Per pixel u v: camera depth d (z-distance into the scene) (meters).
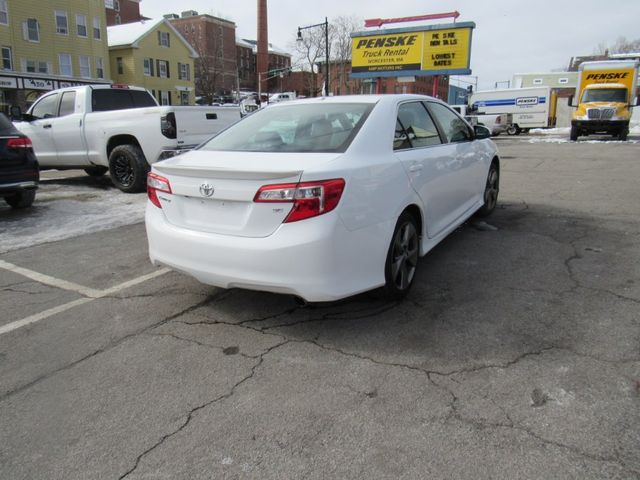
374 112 3.80
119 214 7.15
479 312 3.66
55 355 3.20
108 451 2.32
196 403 2.66
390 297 3.79
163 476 2.16
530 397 2.62
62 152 9.53
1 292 4.27
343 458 2.23
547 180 9.76
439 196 4.44
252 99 58.94
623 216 6.49
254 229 3.11
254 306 3.87
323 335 3.37
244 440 2.37
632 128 33.78
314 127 3.76
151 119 8.20
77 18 36.88
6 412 2.63
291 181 2.98
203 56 66.06
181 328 3.54
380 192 3.38
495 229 5.96
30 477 2.17
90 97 9.28
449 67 28.22
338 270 3.09
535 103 32.84
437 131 4.72
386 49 29.61
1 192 6.68
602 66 21.91
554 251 5.06
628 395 2.61
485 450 2.25
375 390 2.72
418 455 2.23
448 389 2.71
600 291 4.00
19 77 32.66
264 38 67.56
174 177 3.44
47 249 5.48
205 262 3.29
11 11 32.75
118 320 3.69
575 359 2.98
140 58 44.94
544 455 2.20
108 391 2.79
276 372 2.94
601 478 2.06
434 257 4.95
